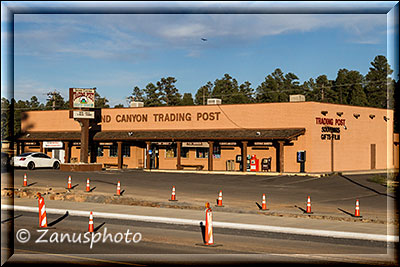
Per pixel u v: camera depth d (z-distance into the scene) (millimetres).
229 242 14422
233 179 37562
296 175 40875
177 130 49562
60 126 55906
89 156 54594
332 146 45062
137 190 29422
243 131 45312
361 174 43250
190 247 13578
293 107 43656
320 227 16969
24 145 56875
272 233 16312
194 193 28234
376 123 50625
